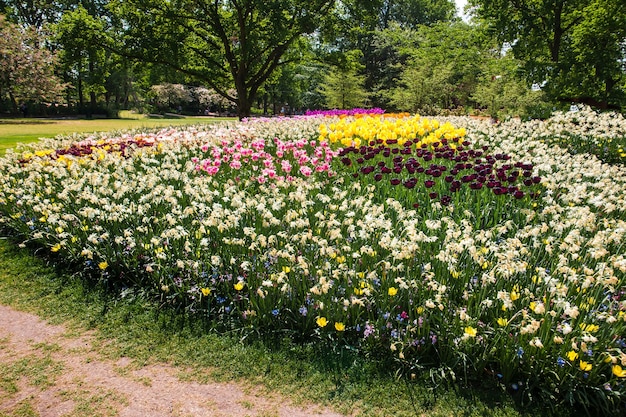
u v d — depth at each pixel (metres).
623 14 15.12
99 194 5.57
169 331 3.83
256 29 20.42
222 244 4.44
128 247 4.60
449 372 3.19
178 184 6.09
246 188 6.07
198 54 22.20
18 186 6.64
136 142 9.35
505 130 9.72
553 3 16.27
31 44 32.84
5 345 3.69
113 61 20.77
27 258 5.30
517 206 5.38
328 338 3.59
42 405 3.00
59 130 19.33
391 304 3.57
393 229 4.44
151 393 3.11
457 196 5.49
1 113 36.25
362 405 2.98
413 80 26.36
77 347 3.66
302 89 32.41
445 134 8.71
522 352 3.00
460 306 3.50
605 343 2.98
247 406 2.98
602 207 5.13
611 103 17.16
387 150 6.94
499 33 18.55
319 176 6.68
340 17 21.66
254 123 11.38
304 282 3.80
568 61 15.98
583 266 3.45
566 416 2.86
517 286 3.44
